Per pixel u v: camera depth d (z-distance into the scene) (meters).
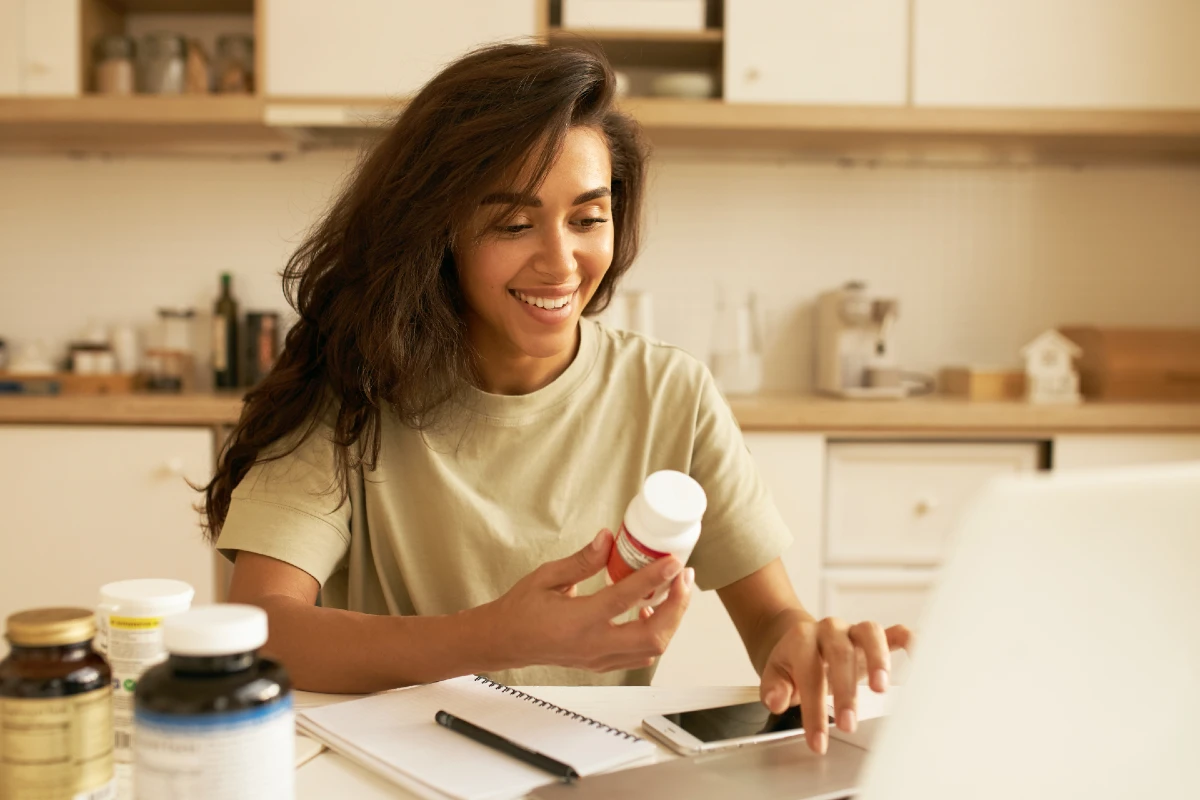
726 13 2.60
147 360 2.83
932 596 0.44
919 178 3.00
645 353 1.26
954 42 2.63
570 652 0.81
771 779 0.72
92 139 2.82
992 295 3.03
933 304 3.03
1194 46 2.64
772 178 2.99
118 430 2.41
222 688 0.52
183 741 0.51
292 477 1.11
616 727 0.85
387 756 0.75
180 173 2.92
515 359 1.20
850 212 3.00
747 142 2.84
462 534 1.17
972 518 0.43
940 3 2.62
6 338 2.93
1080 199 3.02
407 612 1.20
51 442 2.41
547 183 1.05
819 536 2.46
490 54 1.09
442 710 0.84
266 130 2.70
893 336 2.77
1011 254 3.02
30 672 0.57
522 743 0.77
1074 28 2.64
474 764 0.74
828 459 2.49
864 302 2.75
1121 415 2.48
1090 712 0.47
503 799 0.69
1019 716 0.46
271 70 2.58
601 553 0.80
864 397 2.67
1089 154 2.97
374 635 0.91
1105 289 3.03
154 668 0.54
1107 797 0.49
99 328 2.86
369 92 2.59
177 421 2.42
